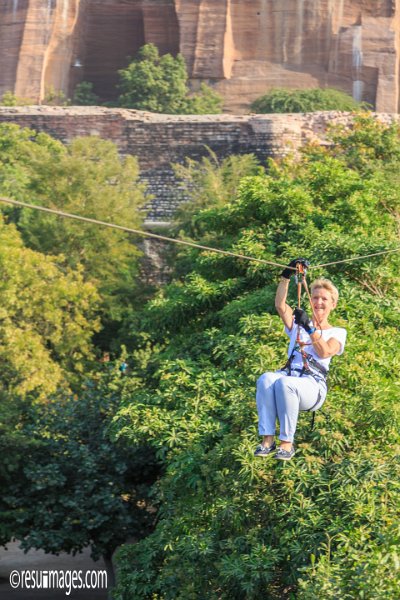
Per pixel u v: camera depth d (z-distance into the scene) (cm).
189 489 1470
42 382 3066
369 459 1080
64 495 2131
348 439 1160
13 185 4141
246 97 7025
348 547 950
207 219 2228
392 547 911
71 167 4059
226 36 6975
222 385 1593
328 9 7031
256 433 1229
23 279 3322
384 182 2338
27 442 2131
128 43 7362
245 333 1595
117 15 7294
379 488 1047
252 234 2052
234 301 1834
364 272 1697
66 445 2198
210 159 5003
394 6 7006
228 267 2078
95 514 2114
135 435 1570
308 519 1068
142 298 4084
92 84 7369
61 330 3447
